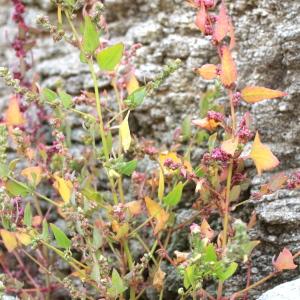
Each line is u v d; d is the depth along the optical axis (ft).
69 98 2.99
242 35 3.41
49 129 4.00
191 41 3.58
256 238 3.24
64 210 2.89
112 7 3.87
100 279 2.79
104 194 3.58
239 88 3.41
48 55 4.19
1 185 3.13
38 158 3.74
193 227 2.63
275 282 3.22
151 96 3.65
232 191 2.94
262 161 2.76
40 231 3.47
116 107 3.70
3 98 4.41
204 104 3.25
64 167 3.13
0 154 2.95
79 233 2.98
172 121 3.62
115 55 2.85
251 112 3.35
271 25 3.34
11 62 4.43
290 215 3.17
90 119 3.05
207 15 2.81
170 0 3.67
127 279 2.95
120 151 2.96
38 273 3.83
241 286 3.26
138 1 3.80
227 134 2.84
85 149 3.61
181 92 3.59
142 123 3.72
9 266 3.91
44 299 3.57
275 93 2.81
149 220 3.00
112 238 3.04
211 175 2.93
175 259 3.14
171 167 2.88
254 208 3.26
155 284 3.04
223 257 2.61
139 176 3.24
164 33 3.69
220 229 3.38
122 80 3.32
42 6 4.24
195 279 2.69
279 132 3.29
